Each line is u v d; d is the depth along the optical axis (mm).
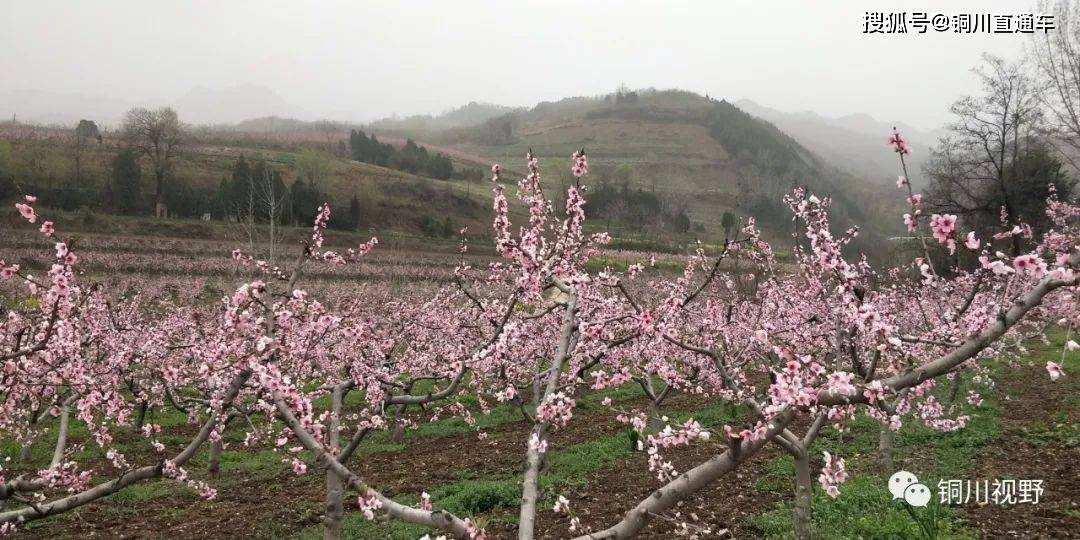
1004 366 17328
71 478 5566
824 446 11523
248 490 10969
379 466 12398
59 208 52219
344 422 15906
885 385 3707
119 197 54656
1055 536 7219
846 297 4918
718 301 12828
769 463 10727
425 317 13492
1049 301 10195
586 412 16391
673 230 64812
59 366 7109
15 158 57531
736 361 9461
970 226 31922
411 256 48969
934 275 4629
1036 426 11719
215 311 14742
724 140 138125
